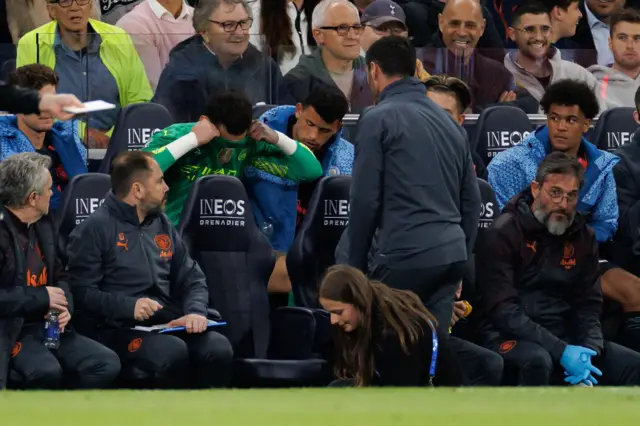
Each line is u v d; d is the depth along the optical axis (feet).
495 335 77.46
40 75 79.92
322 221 79.36
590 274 78.02
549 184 76.23
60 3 89.92
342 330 59.41
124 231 73.36
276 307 80.33
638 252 85.97
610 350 78.07
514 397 44.42
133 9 101.45
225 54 85.35
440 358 58.85
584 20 114.52
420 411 41.73
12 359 69.10
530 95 92.73
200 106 85.61
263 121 85.25
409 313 58.80
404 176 69.00
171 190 80.64
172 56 85.40
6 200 70.03
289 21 104.63
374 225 69.46
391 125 69.21
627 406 43.11
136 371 71.51
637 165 86.69
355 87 88.84
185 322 72.95
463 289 77.97
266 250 77.87
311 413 41.01
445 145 69.97
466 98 85.25
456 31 103.60
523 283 77.77
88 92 84.12
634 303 82.43
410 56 70.69
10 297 68.74
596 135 90.94
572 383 75.41
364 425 39.91
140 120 82.58
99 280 72.90
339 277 58.49
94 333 73.41
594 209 84.89
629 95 95.30
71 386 70.49
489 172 85.61
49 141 81.25
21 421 40.16
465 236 71.87
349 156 86.53
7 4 100.63
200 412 41.06
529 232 77.15
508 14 111.55
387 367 57.67
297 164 82.12
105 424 39.45
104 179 76.74
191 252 76.38
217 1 84.33
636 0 118.11
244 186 81.87
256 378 74.79
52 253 71.82
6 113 80.33
